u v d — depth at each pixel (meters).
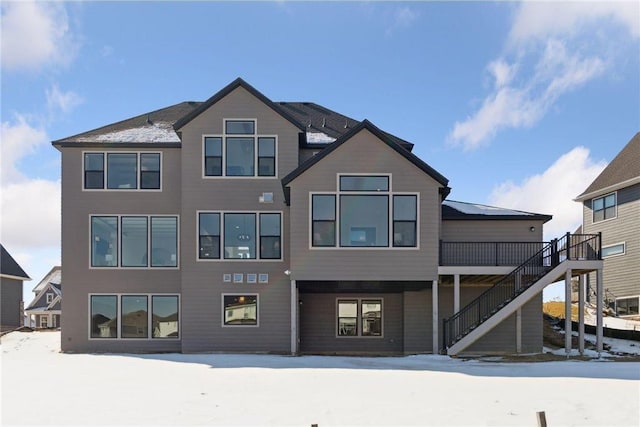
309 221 17.70
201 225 19.22
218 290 18.98
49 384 11.55
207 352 18.69
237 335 18.81
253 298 19.03
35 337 24.05
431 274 17.56
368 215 17.78
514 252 19.38
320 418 8.35
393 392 10.41
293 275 17.56
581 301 17.77
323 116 24.48
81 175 19.97
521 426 7.93
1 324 38.28
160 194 20.03
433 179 17.86
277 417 8.41
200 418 8.36
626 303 27.56
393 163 17.89
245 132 19.47
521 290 17.19
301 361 15.62
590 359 16.45
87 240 19.83
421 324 19.31
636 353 17.77
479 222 19.75
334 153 17.91
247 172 19.39
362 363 15.14
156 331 19.67
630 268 27.31
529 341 18.89
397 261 17.59
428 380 11.89
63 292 19.61
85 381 11.94
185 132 19.39
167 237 20.00
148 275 19.83
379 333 20.16
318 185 17.78
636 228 26.98
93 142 19.83
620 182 27.86
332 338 20.14
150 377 12.49
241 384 11.39
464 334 17.56
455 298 17.58
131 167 20.16
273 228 19.30
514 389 10.74
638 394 10.22
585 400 9.65
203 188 19.27
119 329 19.62
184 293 18.91
